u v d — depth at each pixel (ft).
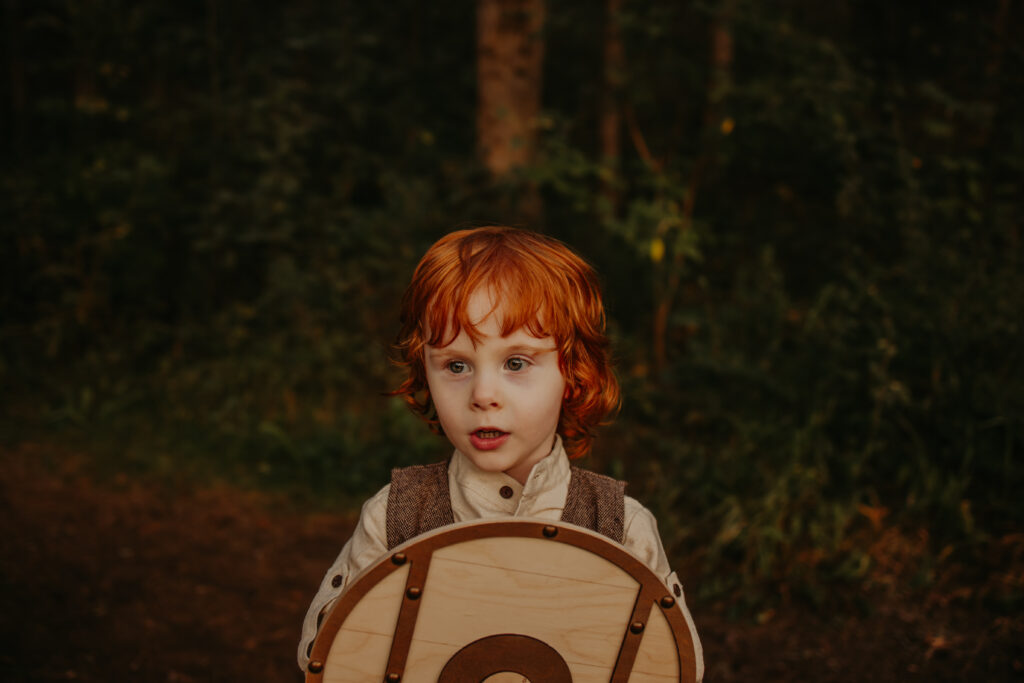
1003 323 12.51
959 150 16.10
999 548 11.20
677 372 15.47
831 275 15.92
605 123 19.21
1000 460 12.10
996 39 16.42
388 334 17.80
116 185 19.07
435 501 4.13
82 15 19.77
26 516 12.62
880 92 16.87
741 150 17.69
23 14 21.63
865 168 15.66
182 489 14.37
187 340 18.61
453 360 3.64
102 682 9.08
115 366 18.01
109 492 13.98
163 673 9.43
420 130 21.89
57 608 10.40
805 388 13.44
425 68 23.57
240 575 11.97
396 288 17.83
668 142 18.89
